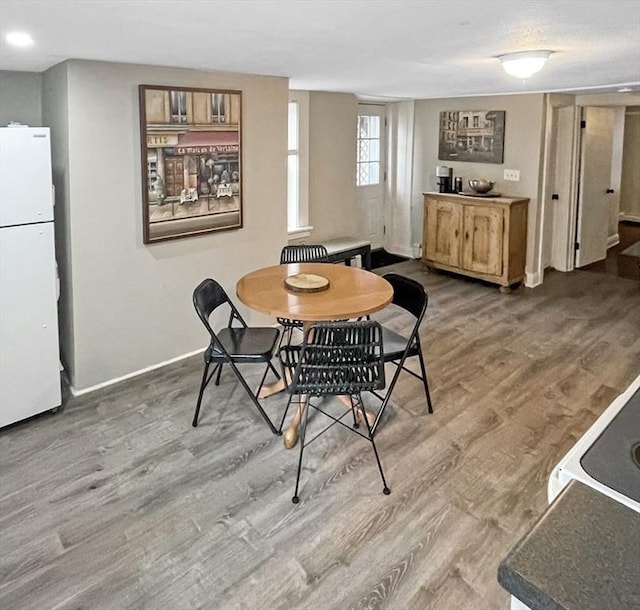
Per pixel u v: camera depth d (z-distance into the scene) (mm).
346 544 2338
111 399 3545
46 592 2111
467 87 4992
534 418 3336
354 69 3605
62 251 3508
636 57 2998
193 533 2406
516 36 2412
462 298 5676
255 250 4363
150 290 3812
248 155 4145
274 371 3588
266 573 2193
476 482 2734
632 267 6848
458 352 4312
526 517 2488
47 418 3314
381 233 7500
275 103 4230
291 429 3053
